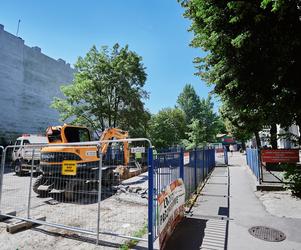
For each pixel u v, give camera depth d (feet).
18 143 58.90
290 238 15.60
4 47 86.79
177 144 136.15
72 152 26.84
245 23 22.02
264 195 27.12
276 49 21.33
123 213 21.81
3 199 28.07
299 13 20.12
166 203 15.31
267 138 34.81
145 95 88.12
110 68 80.59
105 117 82.07
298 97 23.93
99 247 14.53
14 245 15.01
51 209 23.48
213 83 28.37
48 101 107.04
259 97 25.49
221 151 80.48
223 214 20.66
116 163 27.02
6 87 87.20
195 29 27.53
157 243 14.73
